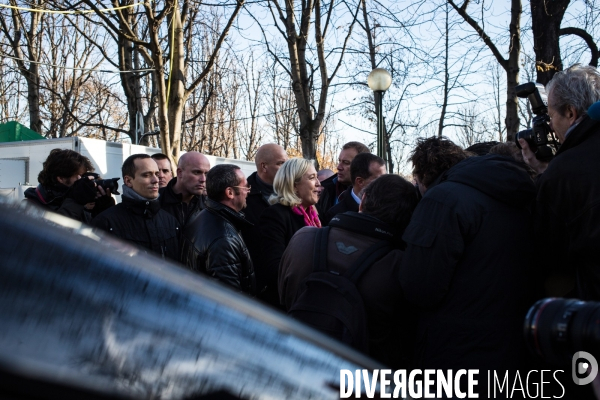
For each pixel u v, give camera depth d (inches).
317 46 404.8
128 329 32.3
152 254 41.7
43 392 27.4
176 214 183.8
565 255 86.5
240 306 41.6
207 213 131.2
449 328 89.7
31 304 29.6
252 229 157.5
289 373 38.6
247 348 37.4
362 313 90.8
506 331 88.4
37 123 692.1
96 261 34.1
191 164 182.4
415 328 102.1
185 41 470.6
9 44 682.2
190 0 380.8
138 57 698.2
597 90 86.2
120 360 30.8
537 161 105.7
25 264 30.9
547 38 337.7
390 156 650.2
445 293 89.8
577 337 35.9
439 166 103.3
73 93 930.1
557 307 38.4
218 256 123.3
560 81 89.0
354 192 165.9
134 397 30.1
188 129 1155.9
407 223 102.3
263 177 176.9
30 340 28.4
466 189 91.4
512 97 329.7
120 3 398.0
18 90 998.4
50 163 158.9
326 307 90.5
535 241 91.4
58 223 36.2
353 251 97.7
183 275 41.0
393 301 95.3
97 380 29.4
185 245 130.3
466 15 346.0
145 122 698.2
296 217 147.5
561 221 84.0
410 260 89.8
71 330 30.0
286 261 105.0
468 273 89.6
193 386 32.5
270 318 43.4
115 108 1054.4
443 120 585.3
